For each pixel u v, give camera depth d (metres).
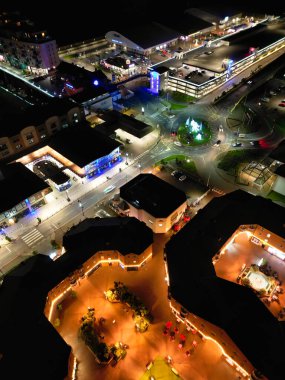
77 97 125.00
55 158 99.00
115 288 66.62
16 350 50.28
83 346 59.50
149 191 81.38
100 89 130.50
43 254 70.62
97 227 70.44
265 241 72.62
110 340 60.31
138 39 173.75
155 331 61.50
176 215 79.56
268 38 173.38
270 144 110.81
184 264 62.28
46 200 89.25
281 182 87.94
